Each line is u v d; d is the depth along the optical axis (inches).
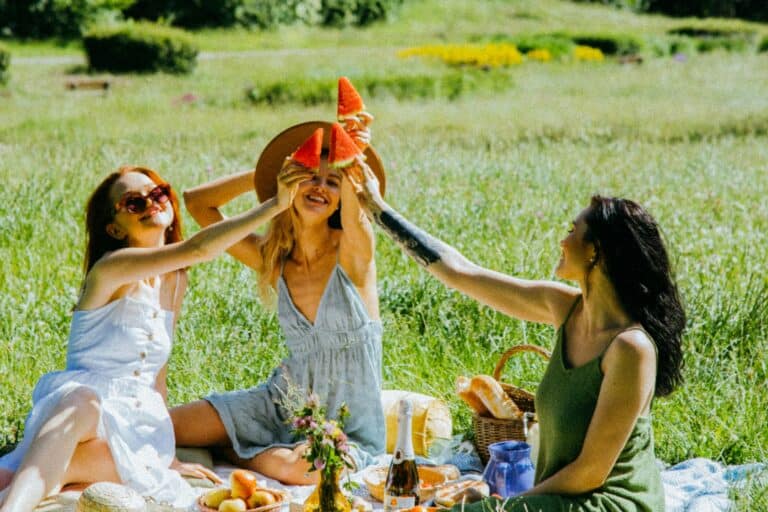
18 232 347.3
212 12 1608.0
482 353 241.6
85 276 189.8
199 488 183.0
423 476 179.9
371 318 197.0
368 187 175.6
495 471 171.0
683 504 177.5
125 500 154.2
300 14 1702.8
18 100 889.5
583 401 146.2
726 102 883.4
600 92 977.5
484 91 961.5
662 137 650.8
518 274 282.5
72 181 416.5
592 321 149.6
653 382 144.1
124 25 1187.9
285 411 197.5
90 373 182.4
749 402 211.3
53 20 1443.2
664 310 147.3
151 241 188.4
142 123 746.8
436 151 524.7
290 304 197.8
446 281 168.2
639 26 1876.2
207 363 232.7
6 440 202.5
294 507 164.2
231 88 994.7
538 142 614.5
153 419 182.5
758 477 177.5
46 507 165.8
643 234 146.7
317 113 815.7
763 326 247.6
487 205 373.4
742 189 444.1
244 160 525.3
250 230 173.6
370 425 195.9
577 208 381.4
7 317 262.1
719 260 290.0
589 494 144.7
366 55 1330.0
